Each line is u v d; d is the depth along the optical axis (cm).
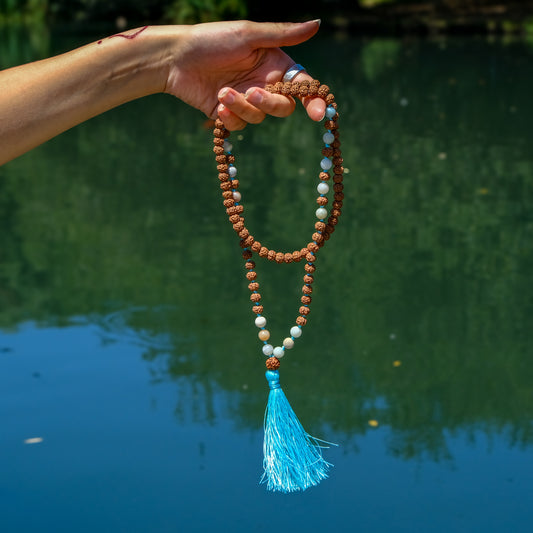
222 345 438
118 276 534
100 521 293
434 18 2125
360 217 640
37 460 331
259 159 817
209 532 286
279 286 514
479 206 663
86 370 408
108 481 317
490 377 404
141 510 299
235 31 144
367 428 357
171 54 146
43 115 137
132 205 680
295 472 156
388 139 890
